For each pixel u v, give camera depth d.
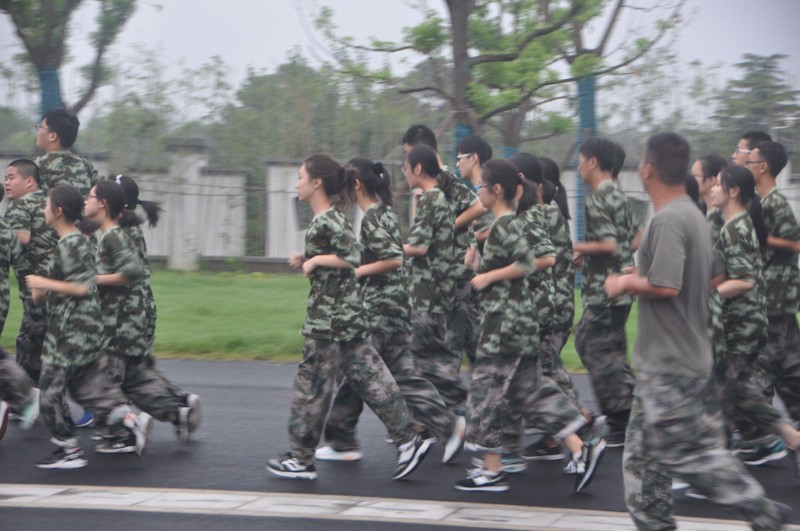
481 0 21.69
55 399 8.87
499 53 21.42
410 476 8.88
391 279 9.19
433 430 9.16
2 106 25.12
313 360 8.59
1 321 9.88
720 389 8.63
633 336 16.16
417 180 9.66
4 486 8.41
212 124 26.27
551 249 9.07
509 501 8.09
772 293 9.10
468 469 9.13
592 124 22.27
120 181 10.06
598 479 8.76
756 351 8.66
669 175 6.38
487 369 8.25
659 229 6.21
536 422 8.34
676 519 7.56
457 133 21.19
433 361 9.76
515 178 8.12
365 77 22.12
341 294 8.54
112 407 9.19
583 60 21.73
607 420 9.79
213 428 10.54
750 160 9.29
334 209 8.52
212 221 26.36
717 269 8.37
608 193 9.45
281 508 7.81
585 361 9.71
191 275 25.31
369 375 8.68
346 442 9.40
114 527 7.30
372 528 7.34
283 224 26.16
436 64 22.53
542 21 22.12
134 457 9.41
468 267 9.88
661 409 6.25
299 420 8.61
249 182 26.23
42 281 8.73
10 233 9.99
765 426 8.66
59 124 11.27
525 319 8.18
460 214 9.99
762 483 8.70
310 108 25.19
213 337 15.65
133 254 9.42
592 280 9.59
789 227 9.04
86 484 8.48
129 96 25.98
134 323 9.52
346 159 24.42
